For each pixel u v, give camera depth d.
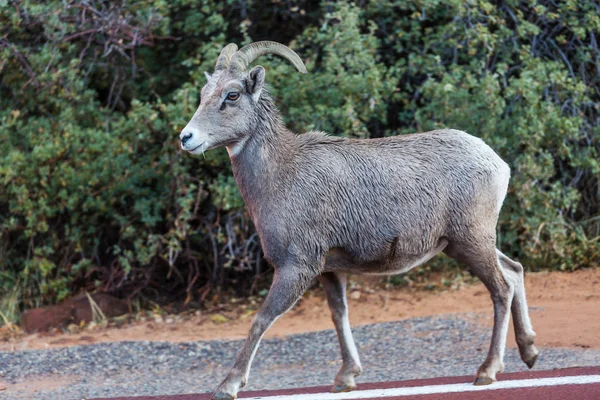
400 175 10.66
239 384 10.16
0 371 13.47
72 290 19.53
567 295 16.25
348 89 17.86
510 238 18.83
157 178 19.05
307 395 10.70
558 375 10.48
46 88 18.45
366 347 13.99
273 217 10.50
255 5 20.80
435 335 14.08
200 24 19.69
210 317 18.14
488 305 16.27
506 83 19.58
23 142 18.64
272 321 10.38
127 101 20.97
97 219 19.48
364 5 19.62
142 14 18.61
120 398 11.38
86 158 18.20
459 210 10.70
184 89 17.81
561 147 18.72
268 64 17.92
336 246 10.66
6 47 18.41
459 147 10.91
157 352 14.46
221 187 17.59
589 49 19.97
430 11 19.27
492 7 18.61
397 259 10.74
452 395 10.01
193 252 19.12
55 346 16.14
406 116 19.33
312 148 10.91
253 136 10.77
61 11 18.02
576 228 19.12
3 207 19.72
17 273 19.77
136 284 19.61
